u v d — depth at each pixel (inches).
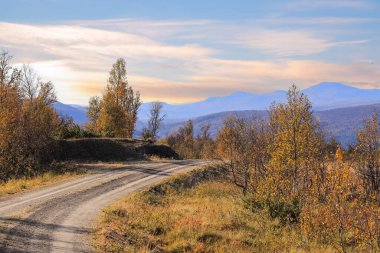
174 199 1255.5
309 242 800.3
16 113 1700.3
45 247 581.0
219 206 1125.1
